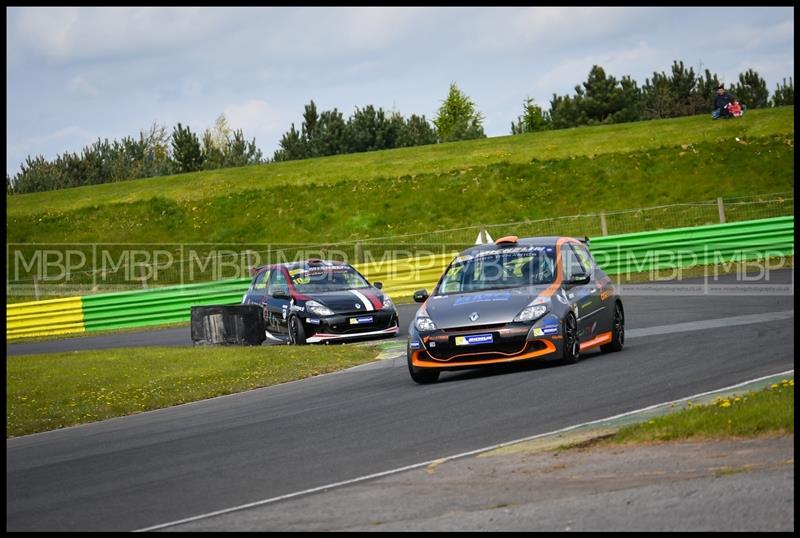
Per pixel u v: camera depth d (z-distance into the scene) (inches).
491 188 5629.9
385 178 5944.9
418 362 1727.4
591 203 5310.0
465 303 1763.0
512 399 1439.5
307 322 2615.7
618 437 1073.5
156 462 1234.0
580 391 1450.5
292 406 1630.2
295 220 5561.0
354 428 1341.0
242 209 5762.8
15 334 3705.7
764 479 868.6
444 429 1264.8
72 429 1681.8
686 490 861.2
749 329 2046.0
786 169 5285.4
